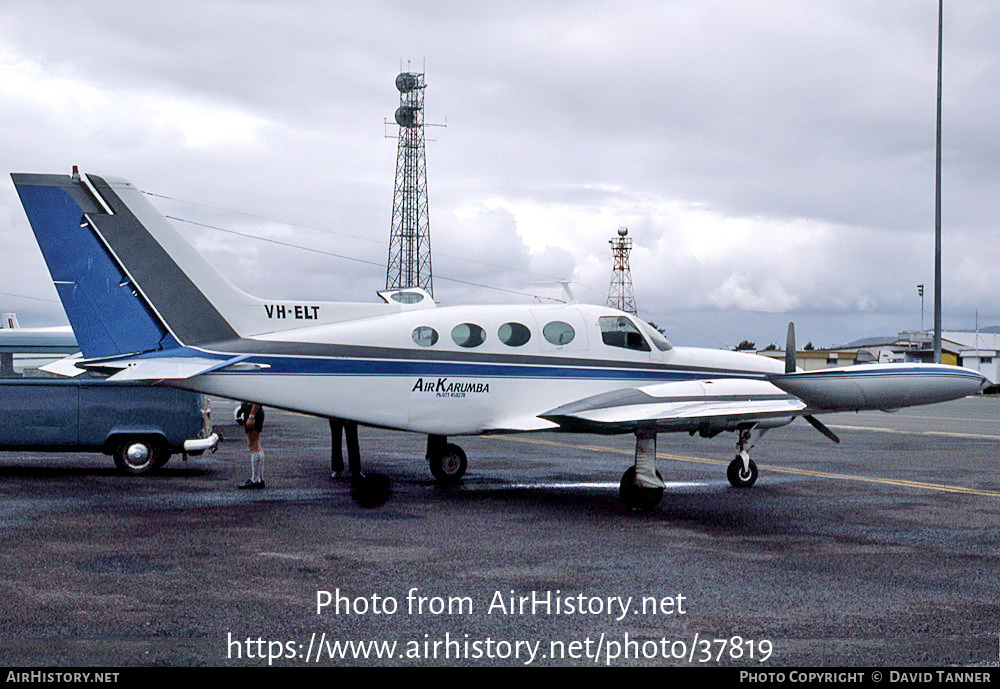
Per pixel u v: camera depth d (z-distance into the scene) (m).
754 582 7.25
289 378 11.82
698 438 22.94
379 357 12.11
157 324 11.95
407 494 12.22
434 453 13.48
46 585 6.96
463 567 7.74
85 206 11.87
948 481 13.89
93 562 7.79
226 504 11.15
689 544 8.81
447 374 12.33
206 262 12.12
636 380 13.18
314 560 7.96
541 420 12.17
